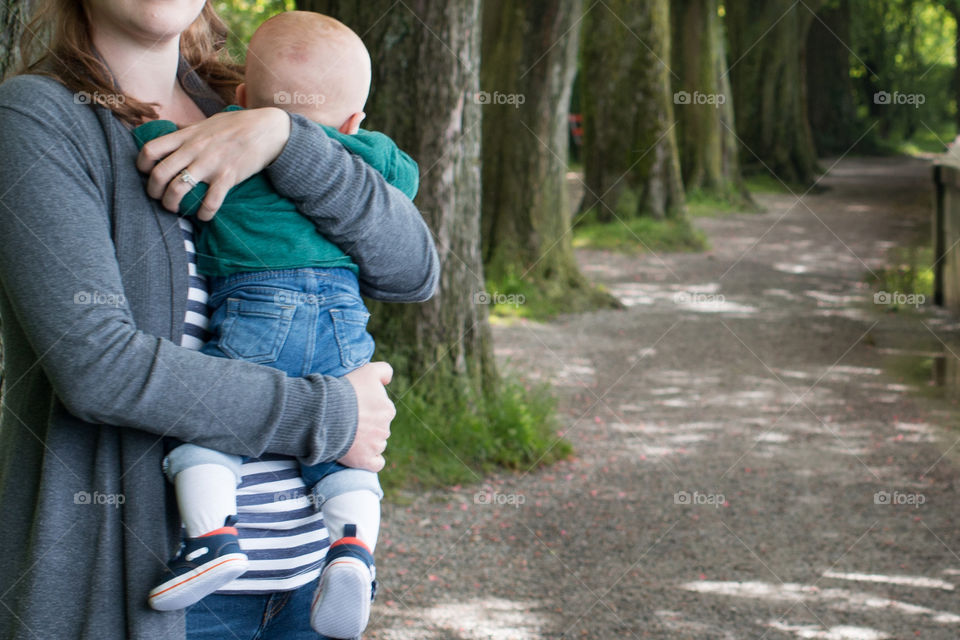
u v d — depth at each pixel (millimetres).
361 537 1544
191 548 1415
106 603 1387
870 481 6223
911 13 41312
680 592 4570
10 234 1324
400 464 6016
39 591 1357
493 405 6699
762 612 4352
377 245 1654
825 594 4570
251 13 13914
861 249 16109
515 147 11852
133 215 1436
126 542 1404
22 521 1410
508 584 4613
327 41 1736
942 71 43688
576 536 5258
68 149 1384
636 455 6766
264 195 1582
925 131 43562
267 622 1565
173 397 1367
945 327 10133
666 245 16156
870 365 9250
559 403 7984
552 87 11938
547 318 11250
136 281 1430
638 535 5293
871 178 28406
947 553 5078
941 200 10914
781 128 26531
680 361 9492
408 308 6441
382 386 1593
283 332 1562
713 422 7570
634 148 16734
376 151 1713
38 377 1434
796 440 7117
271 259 1583
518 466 6379
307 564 1586
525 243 11898
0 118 1363
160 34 1585
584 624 4188
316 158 1545
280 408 1439
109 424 1387
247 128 1487
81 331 1317
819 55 36938
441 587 4547
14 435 1433
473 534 5254
